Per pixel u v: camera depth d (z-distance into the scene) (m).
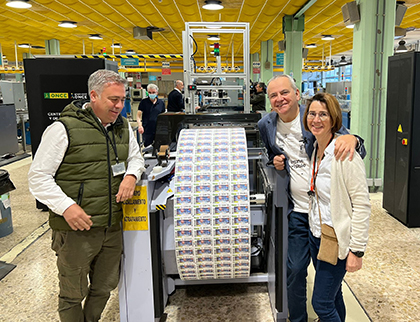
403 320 2.17
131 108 12.04
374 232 3.54
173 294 2.50
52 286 2.64
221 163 2.08
